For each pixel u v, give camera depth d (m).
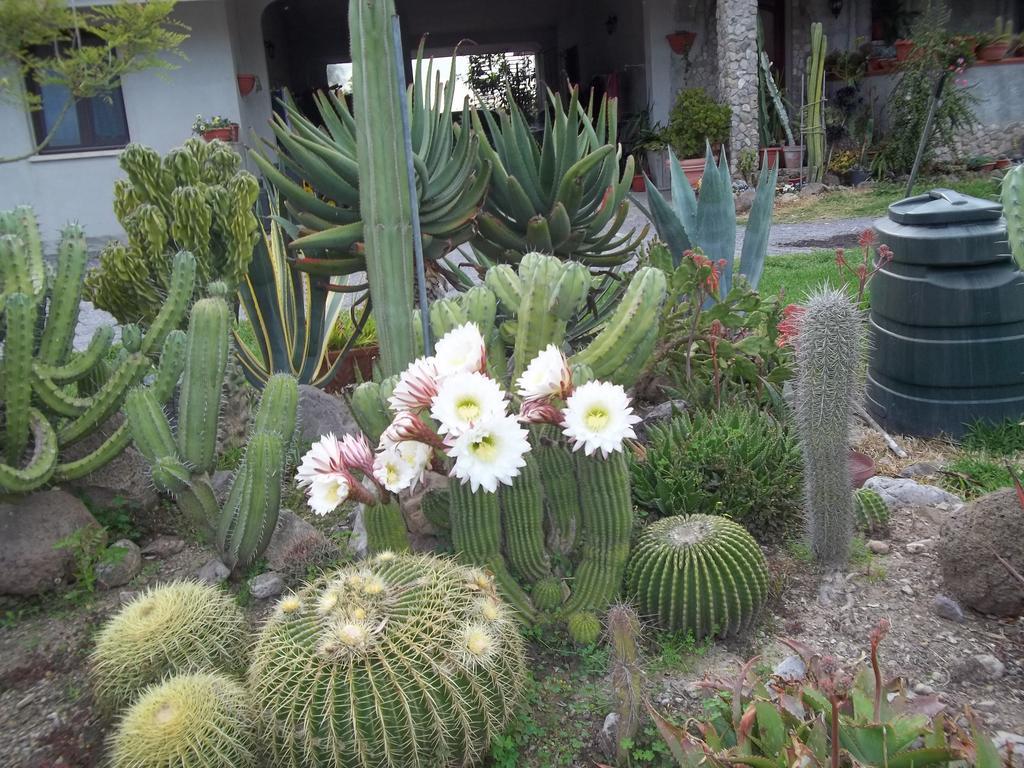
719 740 2.19
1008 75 13.27
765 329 4.58
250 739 2.31
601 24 17.83
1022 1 15.37
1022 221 3.06
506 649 2.39
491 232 4.70
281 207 5.66
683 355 4.49
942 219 4.19
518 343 2.99
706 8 14.51
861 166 13.44
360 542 3.47
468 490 2.72
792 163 13.59
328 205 4.51
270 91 14.23
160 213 4.04
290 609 2.37
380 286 3.48
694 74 14.71
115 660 2.61
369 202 3.41
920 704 2.18
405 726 2.15
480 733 2.30
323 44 18.98
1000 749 2.36
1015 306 4.20
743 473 3.46
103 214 12.45
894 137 13.20
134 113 12.41
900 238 4.31
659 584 2.83
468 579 2.46
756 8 12.83
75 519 3.42
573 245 4.77
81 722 2.73
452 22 19.80
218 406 3.32
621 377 3.03
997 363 4.27
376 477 2.77
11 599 3.28
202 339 3.23
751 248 5.08
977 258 4.13
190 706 2.26
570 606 2.89
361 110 3.34
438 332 3.16
